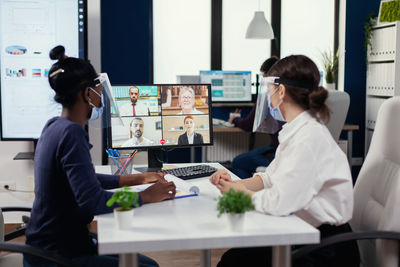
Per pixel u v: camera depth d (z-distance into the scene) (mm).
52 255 1533
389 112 1952
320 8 6156
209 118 2619
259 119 2033
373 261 1920
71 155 1643
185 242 1410
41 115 3516
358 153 6023
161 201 1865
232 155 6070
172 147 2572
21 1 3396
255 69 6180
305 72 1785
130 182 2109
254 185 2049
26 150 3730
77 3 3434
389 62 5410
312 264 1739
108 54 5703
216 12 6020
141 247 1393
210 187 2137
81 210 1704
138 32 5715
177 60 6062
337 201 1703
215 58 6074
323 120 1781
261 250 1888
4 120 3500
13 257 2021
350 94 5938
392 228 1759
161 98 2549
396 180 1821
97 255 1730
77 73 1777
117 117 2299
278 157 1986
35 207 1744
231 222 1451
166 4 5969
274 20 6105
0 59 3434
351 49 5895
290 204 1619
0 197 3775
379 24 5418
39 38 3438
